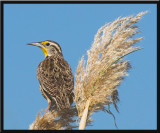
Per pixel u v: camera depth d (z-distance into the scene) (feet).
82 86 26.84
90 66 27.91
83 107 26.09
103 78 27.17
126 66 28.55
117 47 28.94
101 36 29.94
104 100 25.85
